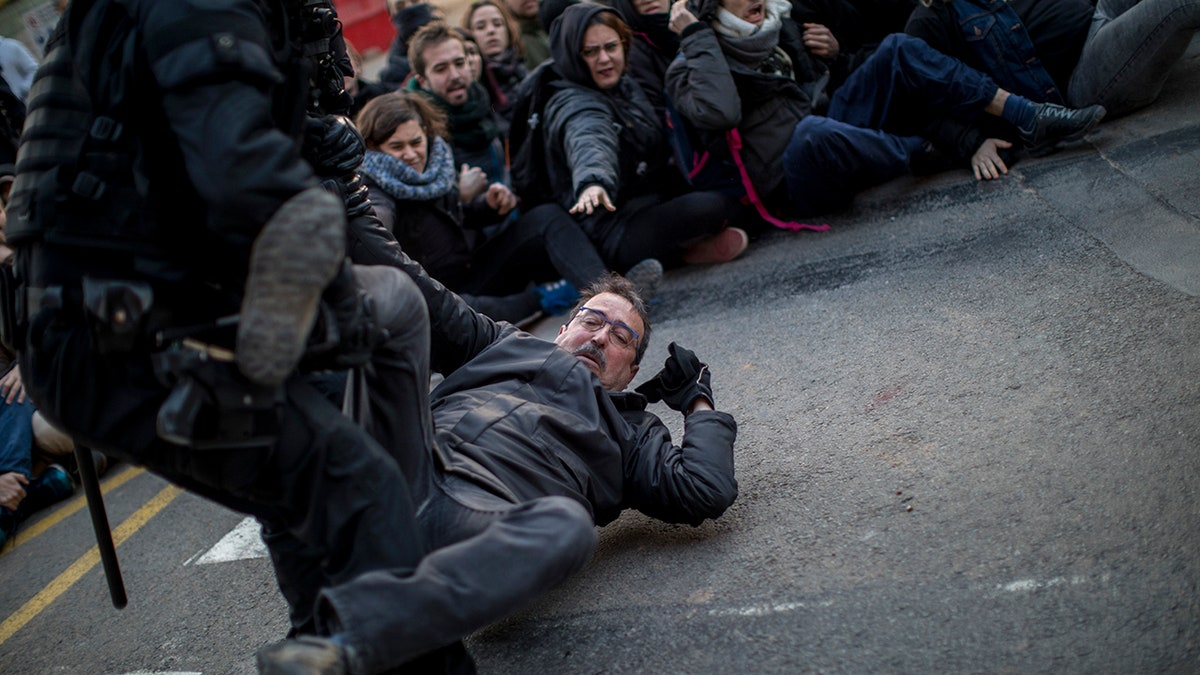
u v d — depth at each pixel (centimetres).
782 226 461
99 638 284
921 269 363
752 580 214
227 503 178
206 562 312
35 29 588
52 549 361
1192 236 310
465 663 185
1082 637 172
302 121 174
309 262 142
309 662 147
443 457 203
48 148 156
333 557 166
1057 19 430
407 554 165
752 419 295
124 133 154
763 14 452
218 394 150
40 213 155
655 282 430
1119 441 222
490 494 202
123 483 412
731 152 455
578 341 282
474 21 600
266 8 164
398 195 431
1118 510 200
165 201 156
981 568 196
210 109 146
